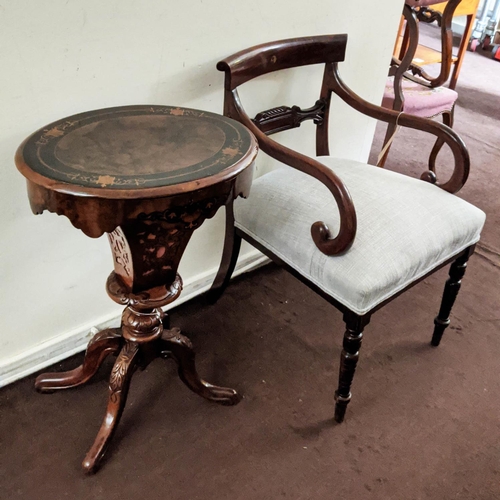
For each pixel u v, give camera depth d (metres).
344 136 1.70
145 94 1.13
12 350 1.25
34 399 1.23
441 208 1.17
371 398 1.30
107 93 1.07
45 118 1.01
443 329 1.43
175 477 1.09
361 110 1.35
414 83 2.26
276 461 1.14
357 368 1.39
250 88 1.32
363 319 1.05
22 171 0.75
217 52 1.19
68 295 1.27
